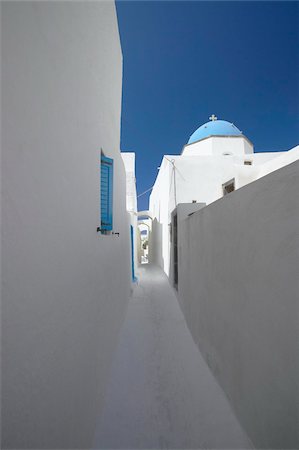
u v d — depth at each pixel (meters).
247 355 2.25
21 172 1.10
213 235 3.36
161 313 6.52
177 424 2.63
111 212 3.61
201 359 3.94
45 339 1.31
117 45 4.75
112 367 3.66
